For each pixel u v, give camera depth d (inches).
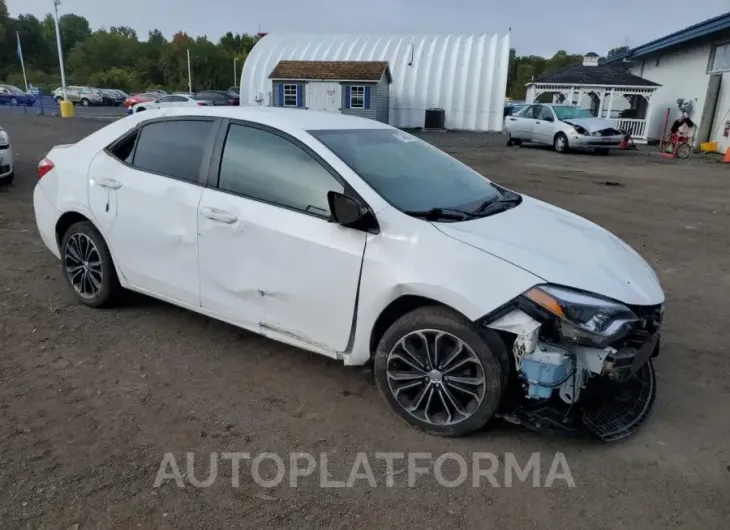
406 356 125.7
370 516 101.1
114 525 96.3
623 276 123.0
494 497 106.7
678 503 106.3
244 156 145.4
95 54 3725.4
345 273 126.3
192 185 150.9
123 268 168.4
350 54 1515.7
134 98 1553.9
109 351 155.9
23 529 94.4
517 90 3523.6
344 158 135.8
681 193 468.1
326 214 130.9
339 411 132.5
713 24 796.0
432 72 1445.6
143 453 115.0
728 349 171.3
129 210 161.3
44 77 3339.1
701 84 892.0
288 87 1294.3
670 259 268.7
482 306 112.6
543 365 110.7
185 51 3442.4
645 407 132.5
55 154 186.5
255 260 139.3
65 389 136.6
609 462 117.4
